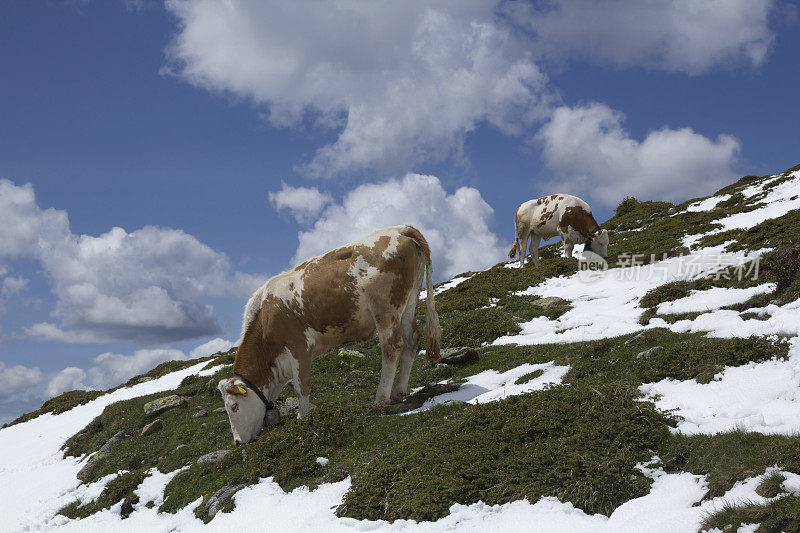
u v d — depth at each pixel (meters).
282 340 12.59
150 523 10.81
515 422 9.28
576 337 16.16
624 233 36.47
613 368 12.02
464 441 9.13
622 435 8.25
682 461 7.64
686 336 12.64
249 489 10.12
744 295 15.07
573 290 24.25
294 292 12.49
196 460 12.92
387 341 12.50
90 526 11.46
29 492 15.42
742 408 8.40
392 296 12.44
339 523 8.21
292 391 16.12
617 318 17.42
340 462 10.16
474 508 7.58
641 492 7.21
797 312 11.87
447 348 18.58
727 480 6.66
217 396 18.47
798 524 5.50
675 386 10.13
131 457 14.77
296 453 10.77
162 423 16.75
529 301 23.00
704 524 6.05
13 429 24.11
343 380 16.34
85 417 21.75
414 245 12.80
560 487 7.52
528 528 6.93
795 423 7.58
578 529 6.65
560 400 9.82
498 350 16.66
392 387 13.30
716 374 9.99
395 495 8.29
